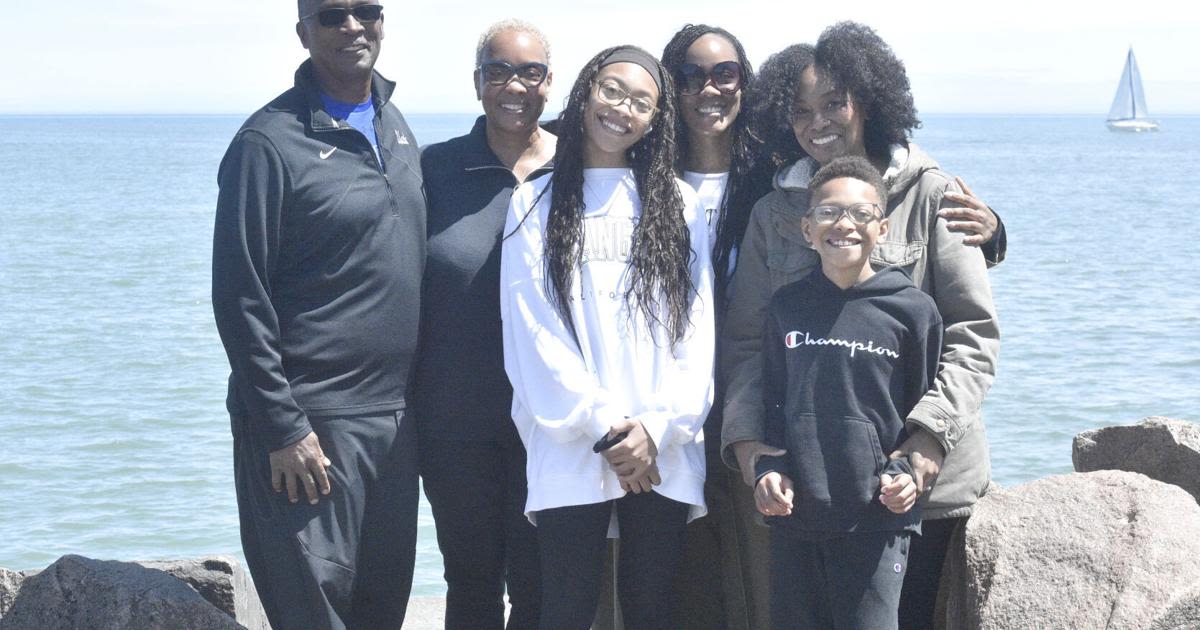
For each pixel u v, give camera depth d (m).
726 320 4.11
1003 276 28.72
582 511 3.82
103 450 13.49
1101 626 3.55
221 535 10.86
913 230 3.84
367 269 4.05
